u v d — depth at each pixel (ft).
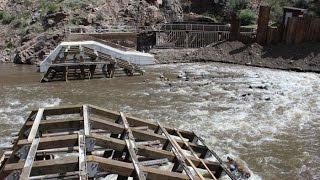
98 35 143.74
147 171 29.25
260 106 73.97
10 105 77.87
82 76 108.27
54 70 107.34
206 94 85.66
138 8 168.55
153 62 136.15
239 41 143.95
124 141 34.47
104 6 165.89
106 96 85.51
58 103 79.15
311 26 129.39
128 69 112.06
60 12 157.48
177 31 157.38
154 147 38.55
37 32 156.04
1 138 56.13
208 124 62.54
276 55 129.59
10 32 162.61
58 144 31.94
